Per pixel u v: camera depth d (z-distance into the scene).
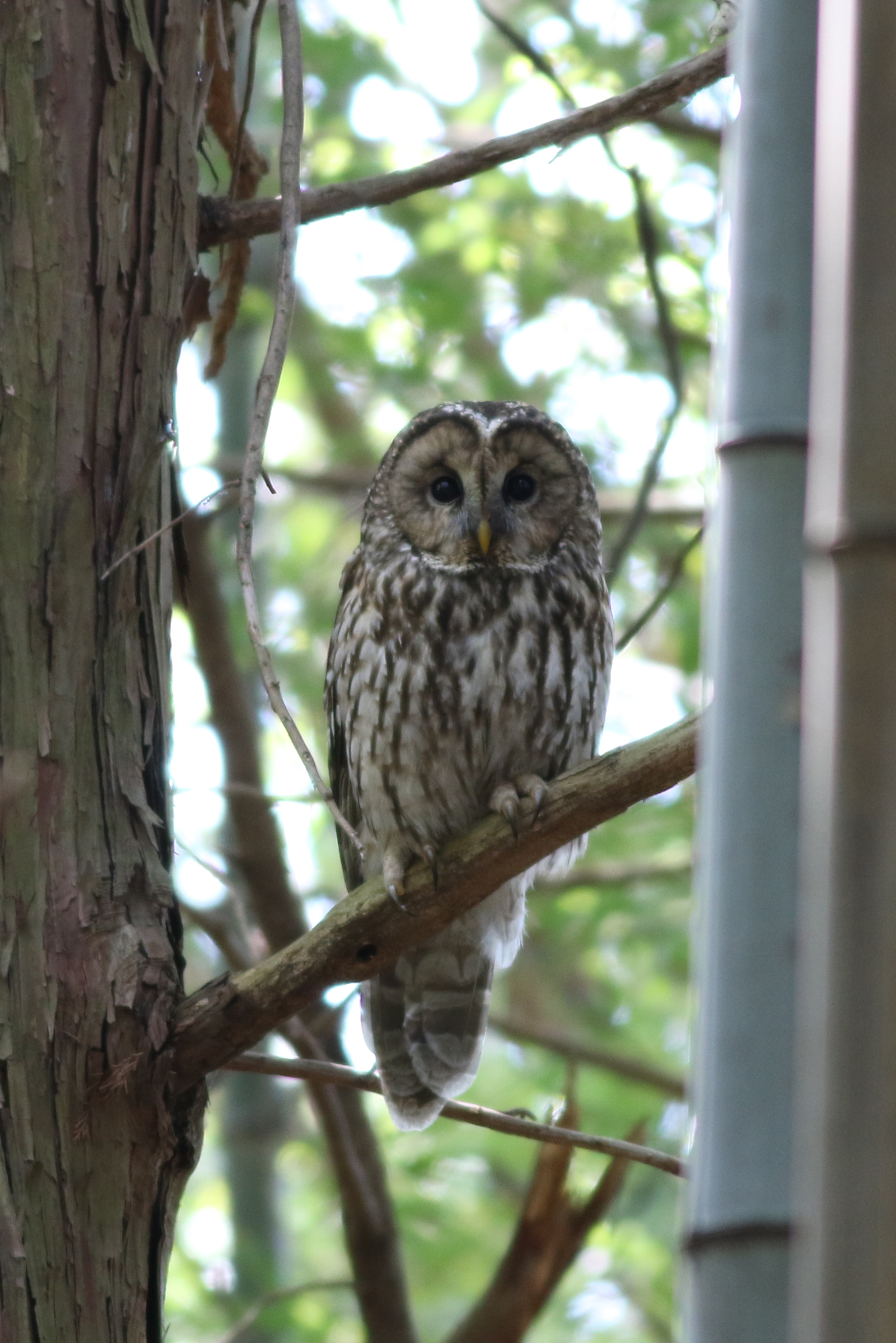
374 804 10.51
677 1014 17.02
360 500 18.14
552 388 17.59
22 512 6.93
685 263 15.66
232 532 16.86
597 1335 16.72
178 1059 6.86
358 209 8.09
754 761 4.39
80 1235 6.54
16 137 7.06
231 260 8.51
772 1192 4.08
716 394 4.82
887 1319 3.29
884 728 3.44
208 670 11.85
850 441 3.52
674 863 15.66
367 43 16.62
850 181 3.59
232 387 17.28
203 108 8.05
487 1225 15.71
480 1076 17.00
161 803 7.23
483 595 10.23
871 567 3.46
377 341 16.62
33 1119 6.54
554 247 16.03
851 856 3.44
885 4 3.60
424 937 7.38
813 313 4.16
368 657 10.38
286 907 11.63
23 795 6.77
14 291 7.00
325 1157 15.37
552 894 15.45
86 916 6.80
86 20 7.22
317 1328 13.84
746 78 4.76
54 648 6.94
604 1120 15.38
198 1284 13.89
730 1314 4.02
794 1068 4.17
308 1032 10.55
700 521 16.05
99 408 7.11
